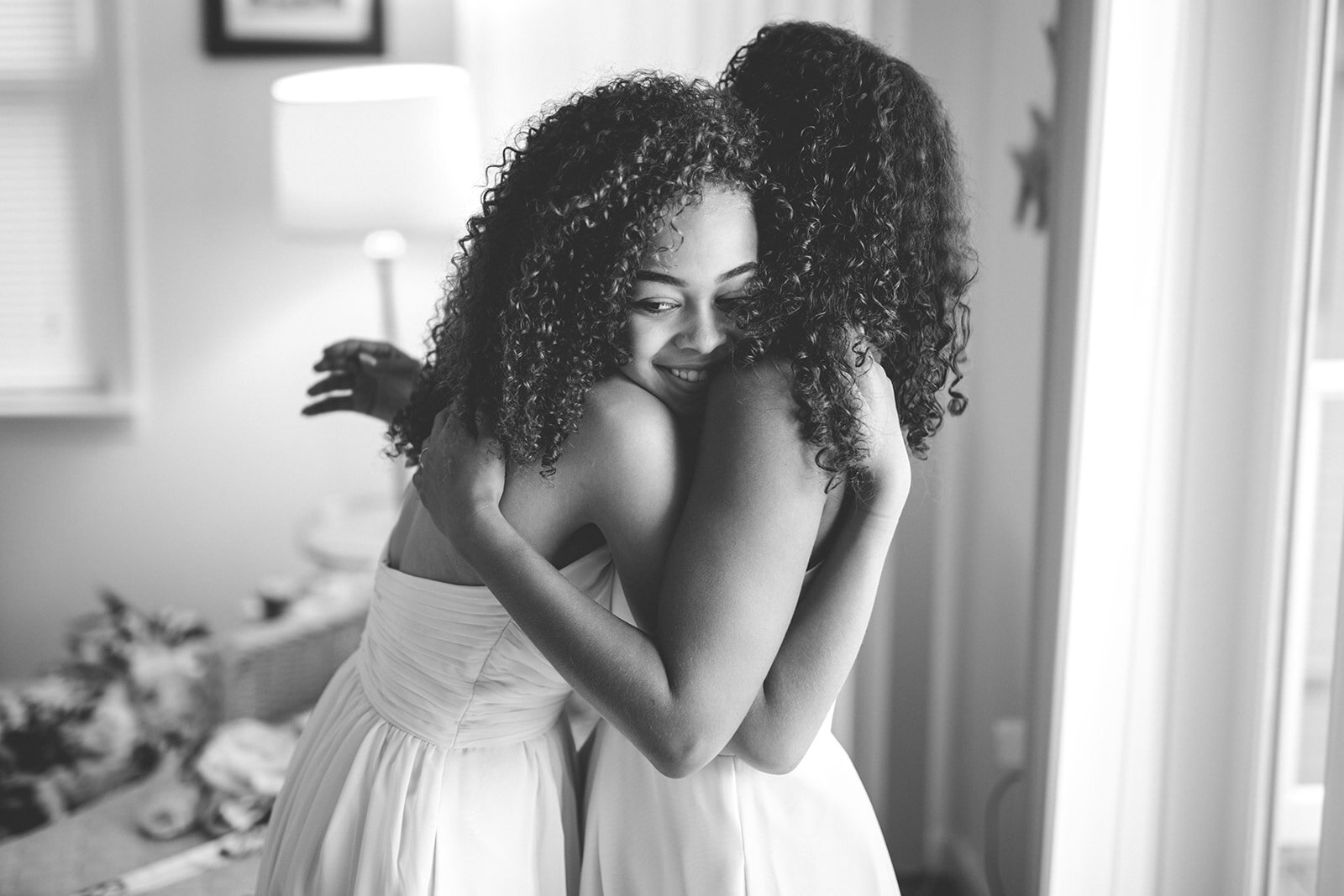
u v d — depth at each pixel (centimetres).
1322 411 131
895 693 241
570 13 235
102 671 239
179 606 326
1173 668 138
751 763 94
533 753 104
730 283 83
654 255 80
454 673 99
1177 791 139
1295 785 137
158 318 314
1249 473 134
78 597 325
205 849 161
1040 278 191
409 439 107
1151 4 128
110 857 163
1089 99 129
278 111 243
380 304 313
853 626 94
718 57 229
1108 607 137
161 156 307
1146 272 131
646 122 81
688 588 84
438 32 303
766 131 87
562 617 85
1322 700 135
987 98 214
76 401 312
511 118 240
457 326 95
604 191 79
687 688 83
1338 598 110
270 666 225
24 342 315
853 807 104
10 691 267
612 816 103
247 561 325
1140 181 130
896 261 89
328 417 319
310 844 104
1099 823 140
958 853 234
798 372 85
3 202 309
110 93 304
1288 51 127
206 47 301
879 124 87
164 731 233
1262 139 129
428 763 100
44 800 221
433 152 236
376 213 237
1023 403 200
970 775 229
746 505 85
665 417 89
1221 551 135
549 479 89
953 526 231
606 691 84
